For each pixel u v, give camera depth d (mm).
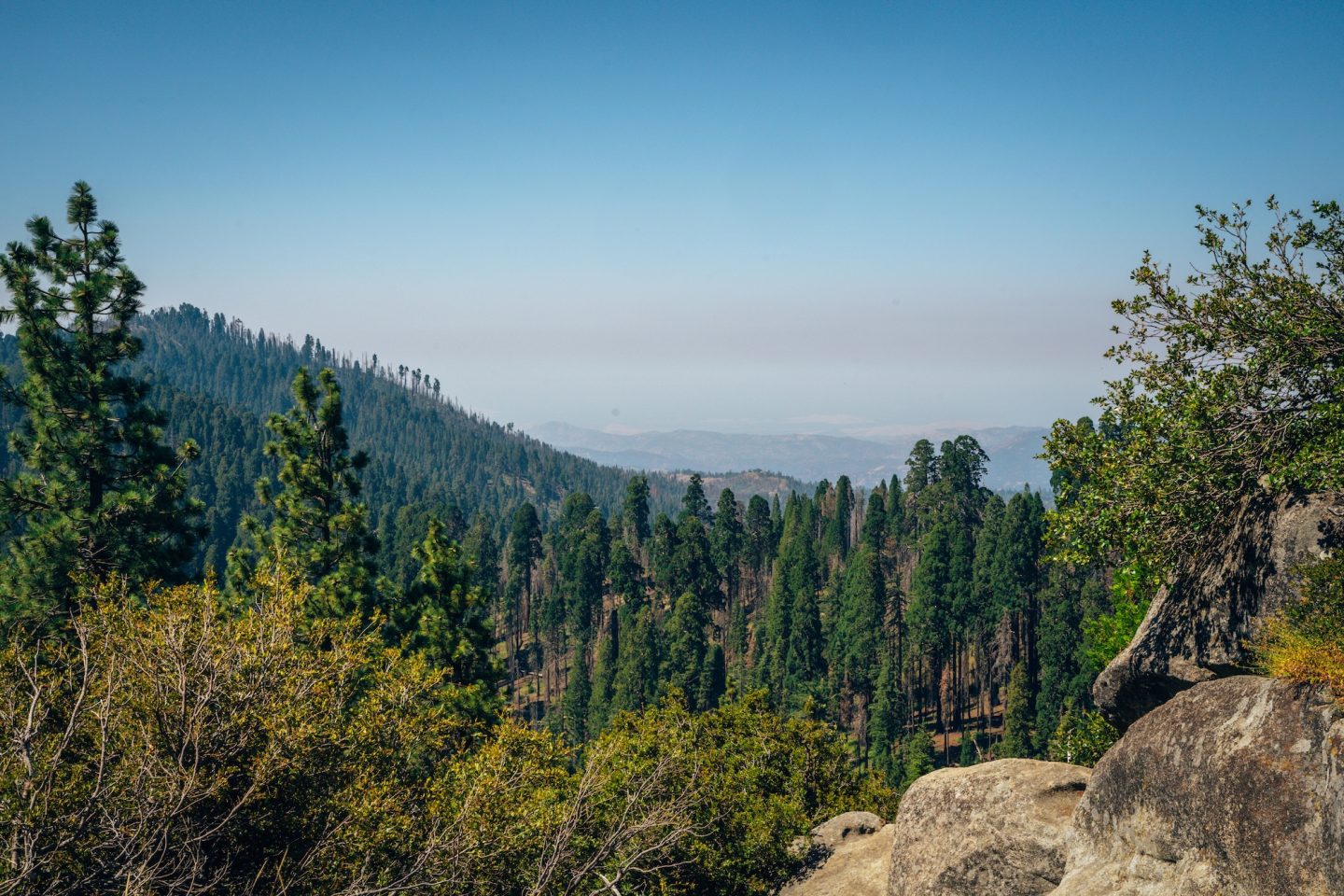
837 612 114062
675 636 99688
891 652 96750
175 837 10758
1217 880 10758
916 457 146125
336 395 33000
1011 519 91125
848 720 96438
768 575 151875
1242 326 12211
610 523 174875
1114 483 13289
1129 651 14875
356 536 33062
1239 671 12805
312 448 32938
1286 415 12305
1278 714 10742
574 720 102062
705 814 21109
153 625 12484
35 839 9695
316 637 14250
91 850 10234
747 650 127500
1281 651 11391
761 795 26562
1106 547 13828
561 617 134000
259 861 12062
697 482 163125
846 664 95938
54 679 11383
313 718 12883
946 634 93625
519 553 148500
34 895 9781
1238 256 12406
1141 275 13000
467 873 13547
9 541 26203
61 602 25109
